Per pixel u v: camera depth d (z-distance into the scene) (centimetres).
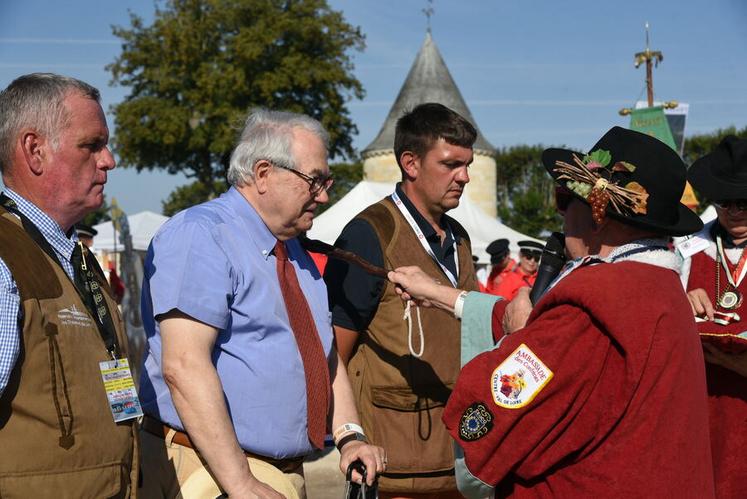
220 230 253
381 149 3534
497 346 230
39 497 201
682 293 224
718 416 331
